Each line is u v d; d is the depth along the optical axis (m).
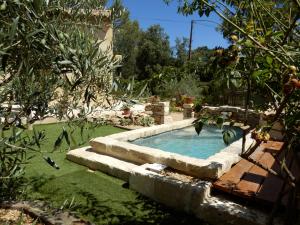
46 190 4.17
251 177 4.51
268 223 2.98
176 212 3.96
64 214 2.99
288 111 2.04
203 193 3.91
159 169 4.93
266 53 2.00
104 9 2.25
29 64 1.67
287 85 1.78
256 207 3.83
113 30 2.30
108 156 5.95
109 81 1.89
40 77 1.92
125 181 4.93
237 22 2.53
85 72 1.58
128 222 3.55
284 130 2.10
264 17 2.60
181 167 4.91
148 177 4.33
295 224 3.09
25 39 1.42
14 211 2.96
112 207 3.92
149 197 4.32
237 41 1.93
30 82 1.72
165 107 11.39
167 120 11.52
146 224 3.55
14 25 1.26
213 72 2.18
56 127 8.10
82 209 3.77
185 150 9.58
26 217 2.90
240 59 2.16
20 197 3.28
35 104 1.96
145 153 5.46
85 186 4.54
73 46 1.59
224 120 2.23
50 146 5.88
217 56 1.97
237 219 3.54
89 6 2.14
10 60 1.67
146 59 36.56
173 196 4.06
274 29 2.65
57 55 1.59
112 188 4.58
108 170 5.21
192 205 3.90
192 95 14.82
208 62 2.28
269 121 2.13
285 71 1.91
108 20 2.24
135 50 36.50
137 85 2.25
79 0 2.05
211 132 11.73
